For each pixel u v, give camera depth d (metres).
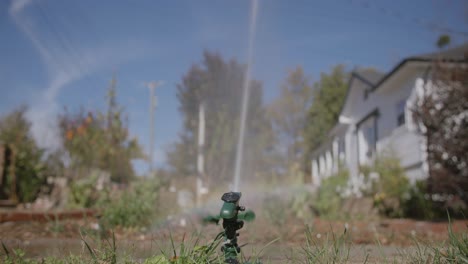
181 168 23.33
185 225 6.74
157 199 8.35
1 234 6.10
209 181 19.22
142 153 24.44
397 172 13.79
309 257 3.10
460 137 10.63
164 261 2.86
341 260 3.20
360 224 8.70
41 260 3.79
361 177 17.22
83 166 16.88
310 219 8.18
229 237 2.78
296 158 37.53
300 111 37.88
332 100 40.12
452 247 2.98
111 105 18.55
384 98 19.12
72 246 4.84
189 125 20.62
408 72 15.42
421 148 14.38
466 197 10.66
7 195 12.36
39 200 12.66
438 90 11.27
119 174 18.41
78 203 10.75
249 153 18.55
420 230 7.34
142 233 6.23
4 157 12.45
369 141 22.31
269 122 19.50
